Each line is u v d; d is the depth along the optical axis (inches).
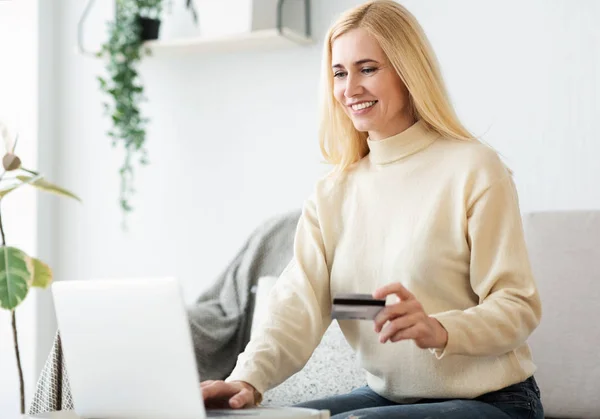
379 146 68.0
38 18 128.5
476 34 103.6
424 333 54.1
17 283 85.4
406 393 64.3
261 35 109.0
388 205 66.7
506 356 62.4
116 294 51.1
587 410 82.5
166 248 123.6
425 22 106.3
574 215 86.8
